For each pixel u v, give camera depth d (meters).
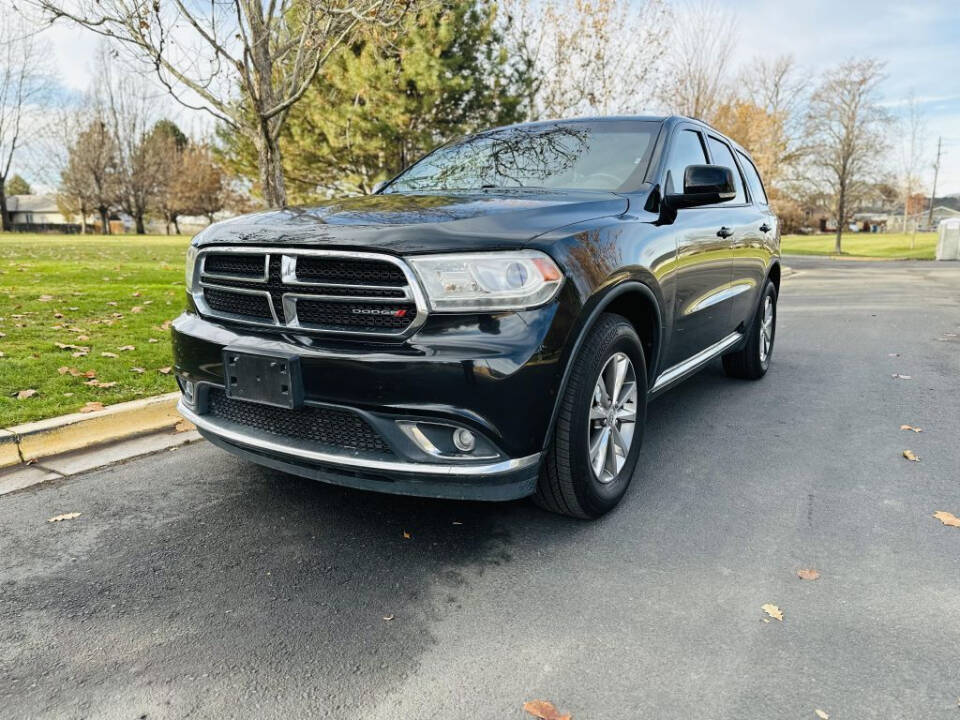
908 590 2.40
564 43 16.20
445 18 15.74
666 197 3.29
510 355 2.30
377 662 2.02
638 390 3.10
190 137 65.94
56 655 2.05
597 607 2.30
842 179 35.94
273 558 2.63
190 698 1.87
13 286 8.67
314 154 18.02
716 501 3.15
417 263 2.32
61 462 3.61
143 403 4.11
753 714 1.80
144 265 12.80
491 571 2.53
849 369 5.98
